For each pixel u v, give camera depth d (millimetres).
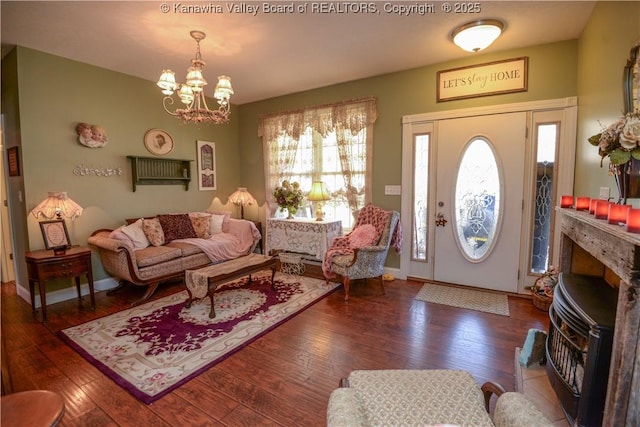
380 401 1239
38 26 2729
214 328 2773
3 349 1702
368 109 4109
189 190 4754
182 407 1834
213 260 4129
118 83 3877
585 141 2748
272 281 3705
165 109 4102
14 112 3221
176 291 3740
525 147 3332
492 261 3604
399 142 3988
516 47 3258
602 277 1846
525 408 1061
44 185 3328
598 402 1268
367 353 2379
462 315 3006
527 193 3365
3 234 4074
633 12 1682
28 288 3432
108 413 1792
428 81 3754
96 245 3463
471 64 3498
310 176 4762
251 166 5402
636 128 1282
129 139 4016
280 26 2764
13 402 1197
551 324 1790
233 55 3377
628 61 1646
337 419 984
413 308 3182
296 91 4676
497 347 2436
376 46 3188
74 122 3518
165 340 2570
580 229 1631
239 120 5465
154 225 3959
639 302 1059
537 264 3406
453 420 1163
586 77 2725
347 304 3312
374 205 4211
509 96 3365
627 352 1086
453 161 3695
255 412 1793
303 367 2213
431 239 3922
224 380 2072
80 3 2381
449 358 2297
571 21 2711
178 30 2818
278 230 4586
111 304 3361
